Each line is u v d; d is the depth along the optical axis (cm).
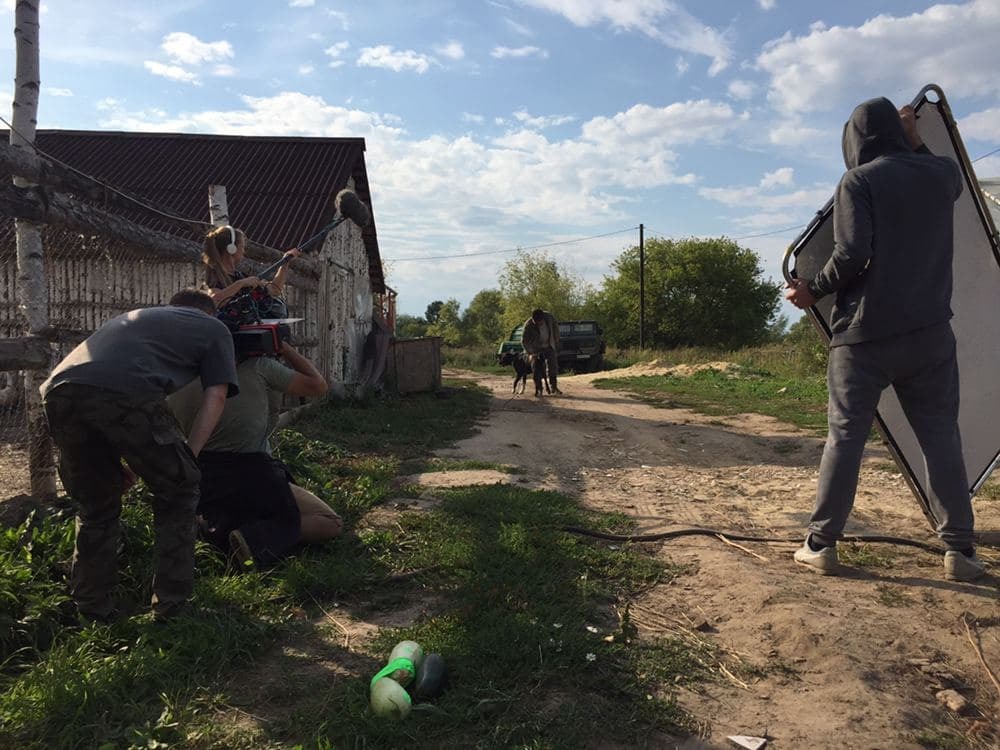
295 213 1273
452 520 451
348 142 1530
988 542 406
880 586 337
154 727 220
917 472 400
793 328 2923
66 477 281
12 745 210
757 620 299
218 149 1524
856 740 219
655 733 223
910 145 369
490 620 295
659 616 311
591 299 5000
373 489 526
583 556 382
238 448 373
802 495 555
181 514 292
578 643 273
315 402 983
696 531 434
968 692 249
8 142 399
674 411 1205
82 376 269
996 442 405
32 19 400
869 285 342
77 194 461
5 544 322
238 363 377
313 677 256
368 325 1532
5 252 628
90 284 568
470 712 227
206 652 265
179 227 1041
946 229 342
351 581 339
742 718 232
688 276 4800
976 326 401
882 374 349
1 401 545
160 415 279
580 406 1281
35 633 272
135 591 319
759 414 1141
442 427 941
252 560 347
